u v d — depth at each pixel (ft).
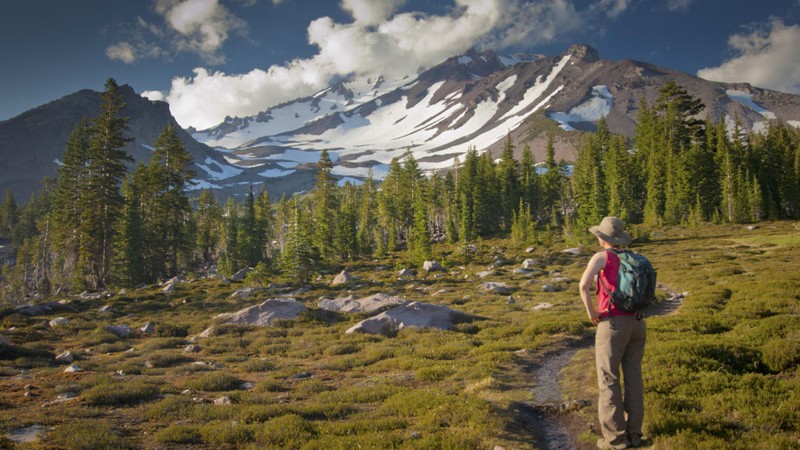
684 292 86.58
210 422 29.12
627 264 18.63
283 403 34.04
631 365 19.30
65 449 23.94
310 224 231.91
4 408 34.45
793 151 313.73
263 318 86.99
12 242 456.45
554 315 72.95
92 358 61.21
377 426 25.58
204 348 66.44
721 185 279.08
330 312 90.53
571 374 34.40
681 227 265.13
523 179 394.73
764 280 76.69
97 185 205.87
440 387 35.17
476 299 108.37
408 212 356.59
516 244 264.11
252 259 293.02
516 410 26.32
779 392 23.93
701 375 27.50
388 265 239.71
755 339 36.37
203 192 352.49
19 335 78.18
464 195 334.24
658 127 346.54
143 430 28.32
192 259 314.76
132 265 206.18
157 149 253.24
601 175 332.19
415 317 74.33
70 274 242.99
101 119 214.07
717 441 18.22
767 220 263.29
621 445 18.81
